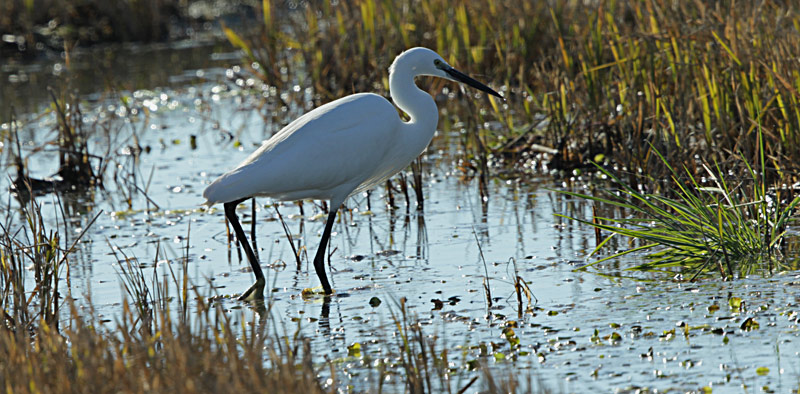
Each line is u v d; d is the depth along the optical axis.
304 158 9.87
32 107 23.05
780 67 12.41
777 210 9.91
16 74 28.48
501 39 22.20
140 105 22.98
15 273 9.00
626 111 14.61
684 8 15.16
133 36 33.88
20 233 12.88
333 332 8.50
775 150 12.41
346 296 9.59
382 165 10.75
